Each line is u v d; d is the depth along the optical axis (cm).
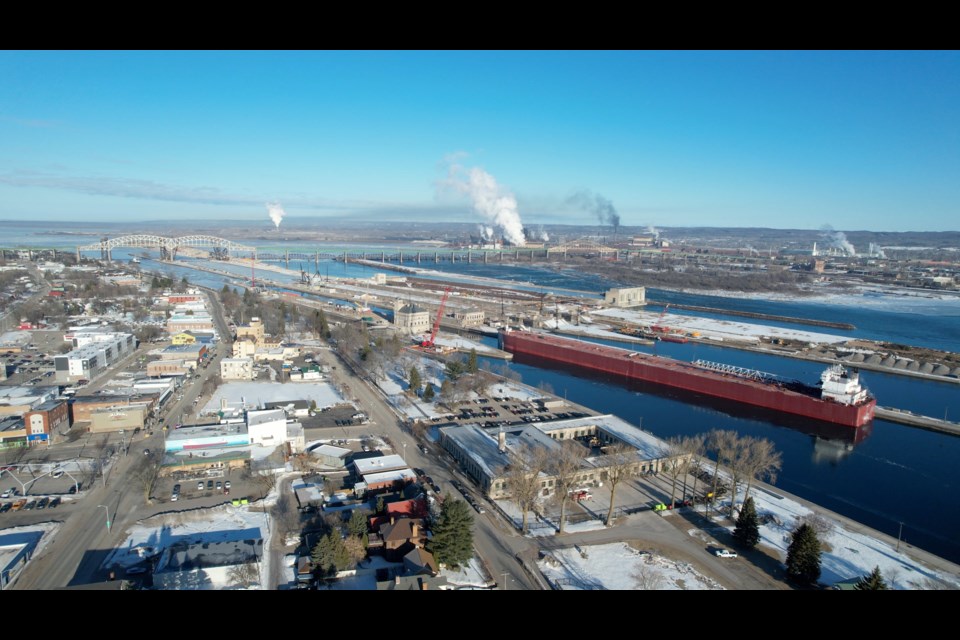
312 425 19100
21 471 15262
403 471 15162
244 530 12612
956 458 18338
